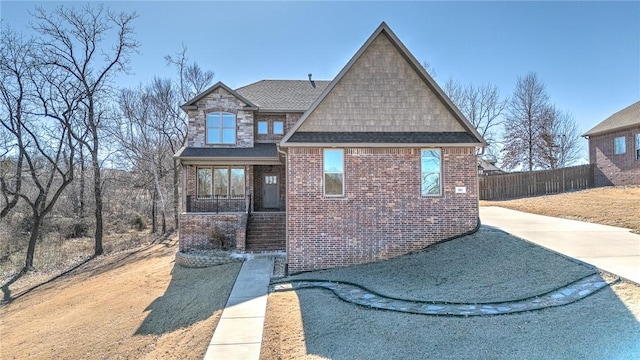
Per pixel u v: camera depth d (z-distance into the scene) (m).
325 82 22.95
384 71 12.91
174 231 29.12
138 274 15.34
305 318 7.42
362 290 8.98
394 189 12.21
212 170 18.86
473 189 12.33
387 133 12.64
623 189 22.23
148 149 29.94
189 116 18.81
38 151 23.81
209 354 6.11
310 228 12.04
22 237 26.30
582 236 11.53
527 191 26.06
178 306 10.33
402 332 6.13
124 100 30.72
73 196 30.80
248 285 10.51
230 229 16.28
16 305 14.71
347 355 5.58
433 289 8.45
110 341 8.80
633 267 7.96
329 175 12.21
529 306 6.67
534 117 38.00
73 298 13.73
